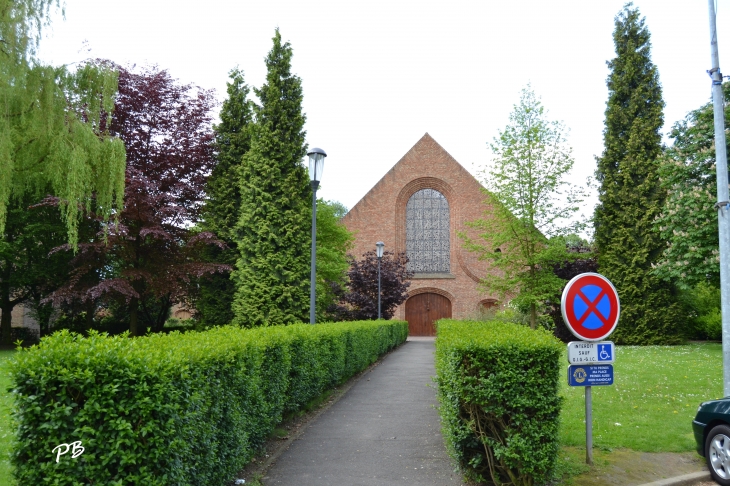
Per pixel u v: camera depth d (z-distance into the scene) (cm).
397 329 2338
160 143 2369
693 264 1942
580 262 2442
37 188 1631
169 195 2228
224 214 2519
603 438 681
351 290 2598
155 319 3086
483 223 2028
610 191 2511
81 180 1451
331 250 2441
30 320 3491
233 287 2500
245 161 2362
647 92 2502
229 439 489
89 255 2170
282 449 671
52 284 2481
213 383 455
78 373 332
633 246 2431
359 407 946
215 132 2542
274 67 2323
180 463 371
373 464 608
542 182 1867
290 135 2288
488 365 498
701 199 1911
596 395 959
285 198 2194
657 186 2417
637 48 2553
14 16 1343
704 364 1408
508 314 2273
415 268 3475
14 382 333
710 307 2783
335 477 562
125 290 2038
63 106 1473
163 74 2373
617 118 2550
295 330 845
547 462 483
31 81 1391
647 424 748
